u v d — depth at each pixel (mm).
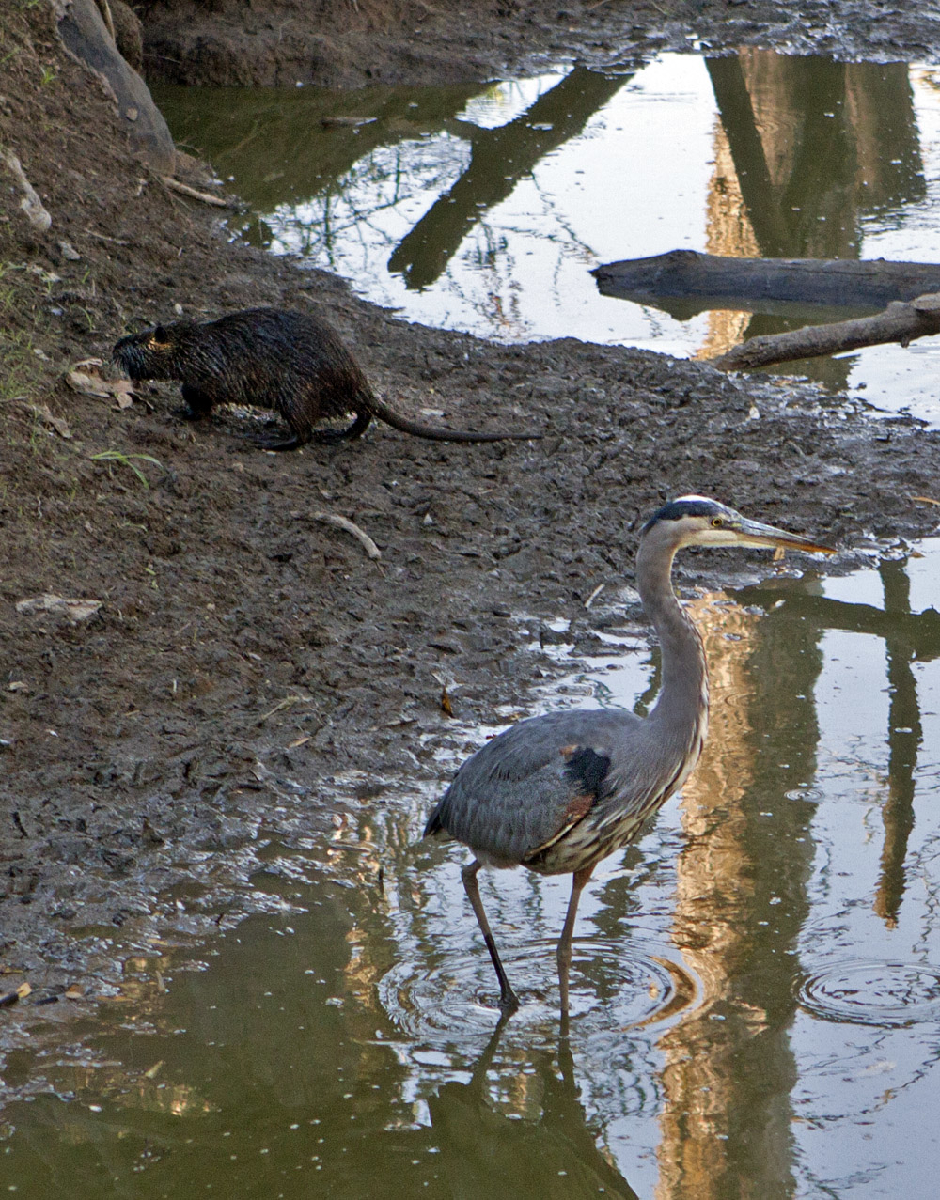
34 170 18094
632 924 8695
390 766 10203
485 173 24766
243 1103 7309
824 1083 7352
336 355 14289
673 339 18844
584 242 22047
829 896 8883
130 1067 7477
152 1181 6844
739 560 13602
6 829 9133
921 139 26812
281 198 23094
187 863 9086
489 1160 7035
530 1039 7734
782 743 10602
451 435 14953
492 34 31328
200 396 14508
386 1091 7418
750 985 8117
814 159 25641
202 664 10930
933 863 9164
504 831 7812
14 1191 6734
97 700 10344
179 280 17969
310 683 10984
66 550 11773
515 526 13719
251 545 12578
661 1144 7008
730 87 29234
